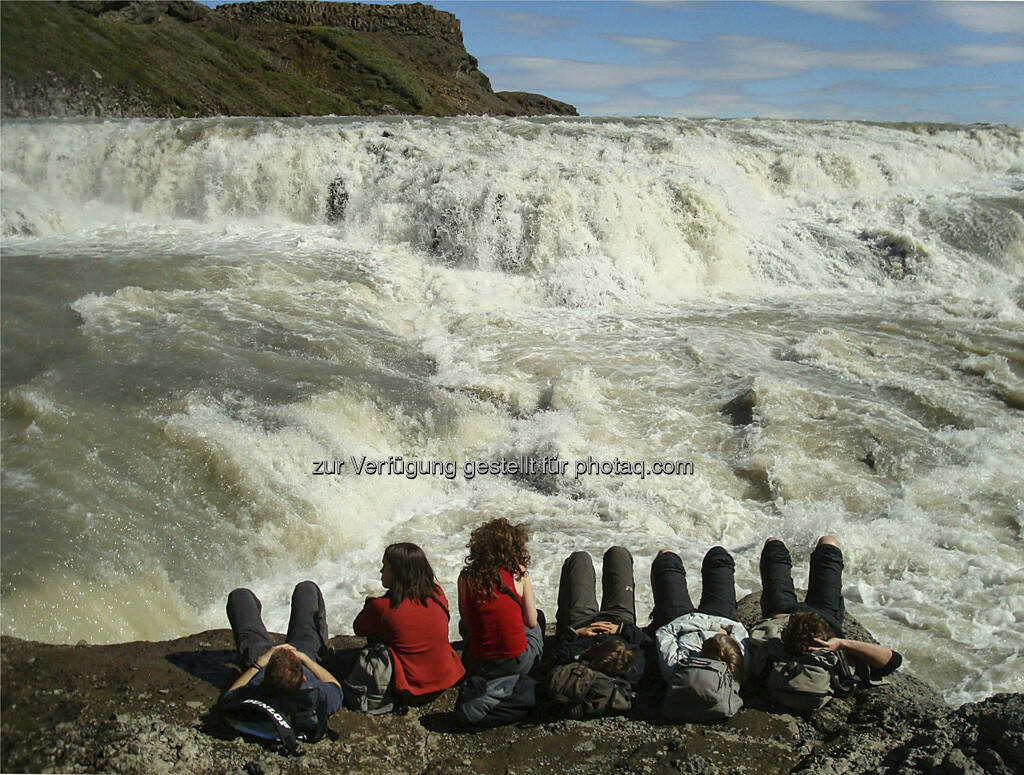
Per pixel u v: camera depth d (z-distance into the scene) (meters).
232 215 18.30
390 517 8.60
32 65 30.33
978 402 10.90
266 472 8.27
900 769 4.11
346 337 11.74
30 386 8.89
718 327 13.40
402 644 4.75
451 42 67.50
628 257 15.74
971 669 6.34
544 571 7.59
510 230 15.75
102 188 19.06
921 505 8.80
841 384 11.30
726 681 4.65
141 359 9.97
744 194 18.36
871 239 17.09
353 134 19.23
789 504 8.90
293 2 59.75
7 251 14.69
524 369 11.53
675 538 8.27
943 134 23.03
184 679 4.83
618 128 22.11
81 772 4.04
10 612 6.08
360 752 4.44
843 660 4.84
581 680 4.72
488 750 4.50
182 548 7.29
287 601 7.24
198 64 38.84
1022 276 16.69
